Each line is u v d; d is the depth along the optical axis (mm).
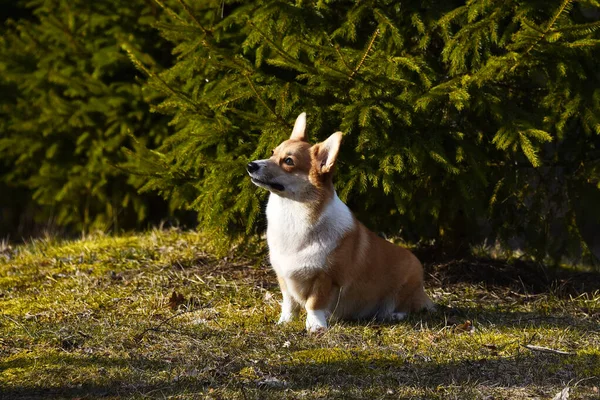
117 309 9570
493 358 7617
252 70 10125
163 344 7941
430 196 10391
